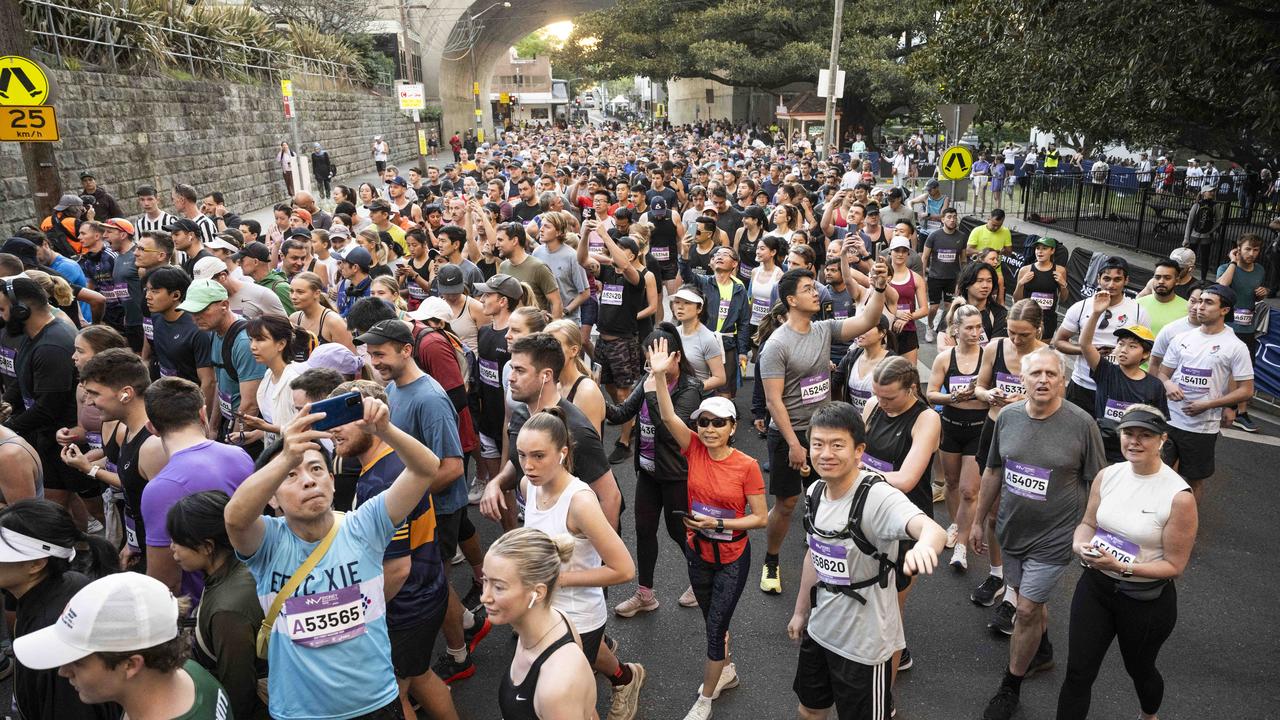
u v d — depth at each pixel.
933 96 29.08
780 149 38.00
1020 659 4.57
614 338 8.46
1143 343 5.96
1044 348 4.68
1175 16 11.02
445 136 57.84
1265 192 18.30
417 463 3.17
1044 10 13.04
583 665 2.86
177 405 3.88
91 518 6.41
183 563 3.18
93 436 5.35
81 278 8.20
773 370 5.74
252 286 6.95
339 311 8.67
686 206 17.41
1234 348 6.28
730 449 4.54
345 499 4.05
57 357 5.71
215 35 23.23
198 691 2.70
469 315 7.12
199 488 3.74
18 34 10.12
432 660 5.23
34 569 3.19
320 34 37.31
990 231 13.12
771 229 13.23
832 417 3.67
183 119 19.80
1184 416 6.51
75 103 15.37
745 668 5.10
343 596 3.18
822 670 3.97
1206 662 5.16
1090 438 4.56
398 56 49.31
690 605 5.80
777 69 41.69
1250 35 10.45
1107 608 4.17
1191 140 16.39
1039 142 45.38
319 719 3.17
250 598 3.18
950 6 17.62
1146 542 3.99
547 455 3.64
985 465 5.64
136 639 2.46
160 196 18.41
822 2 42.22
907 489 4.49
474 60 65.06
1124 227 20.72
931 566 3.23
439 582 4.06
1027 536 4.66
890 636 3.76
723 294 8.62
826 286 8.47
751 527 4.45
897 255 8.57
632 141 44.59
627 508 7.36
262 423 4.94
